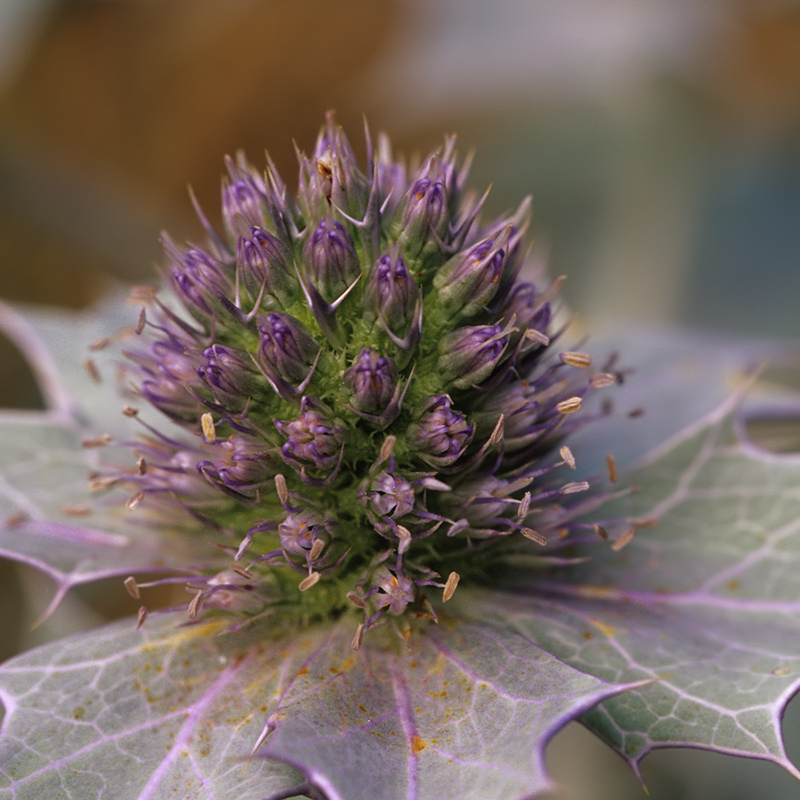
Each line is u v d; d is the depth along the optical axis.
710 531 0.10
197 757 0.08
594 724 0.09
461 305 0.09
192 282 0.09
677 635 0.09
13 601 0.14
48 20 0.14
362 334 0.09
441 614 0.09
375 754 0.08
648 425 0.11
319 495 0.09
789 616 0.09
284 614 0.09
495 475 0.09
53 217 0.14
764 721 0.08
